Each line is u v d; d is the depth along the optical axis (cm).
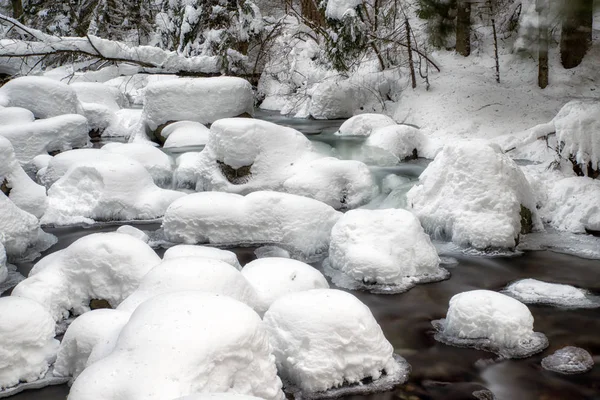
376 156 1247
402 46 1680
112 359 365
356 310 467
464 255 762
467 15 1670
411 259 693
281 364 459
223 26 2044
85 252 606
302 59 1995
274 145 1054
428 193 859
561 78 1507
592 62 1523
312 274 588
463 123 1394
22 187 923
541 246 784
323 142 1401
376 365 465
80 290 604
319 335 453
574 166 941
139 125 1482
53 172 1038
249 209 823
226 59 1783
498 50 1694
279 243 807
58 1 2702
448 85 1561
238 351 374
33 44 1540
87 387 349
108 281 602
